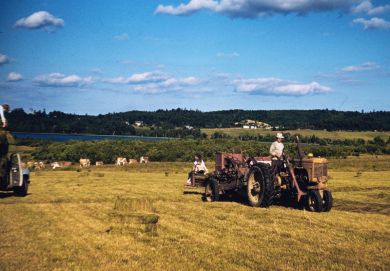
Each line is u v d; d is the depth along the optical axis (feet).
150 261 25.76
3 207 47.21
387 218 40.42
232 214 41.68
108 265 24.88
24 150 219.82
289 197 48.14
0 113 56.90
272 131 365.81
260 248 28.91
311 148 204.23
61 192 63.93
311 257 26.66
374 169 134.10
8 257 26.58
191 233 33.35
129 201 40.57
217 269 24.27
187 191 65.31
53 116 513.86
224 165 54.19
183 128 474.90
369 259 26.30
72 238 31.65
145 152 197.88
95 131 493.36
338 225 36.55
